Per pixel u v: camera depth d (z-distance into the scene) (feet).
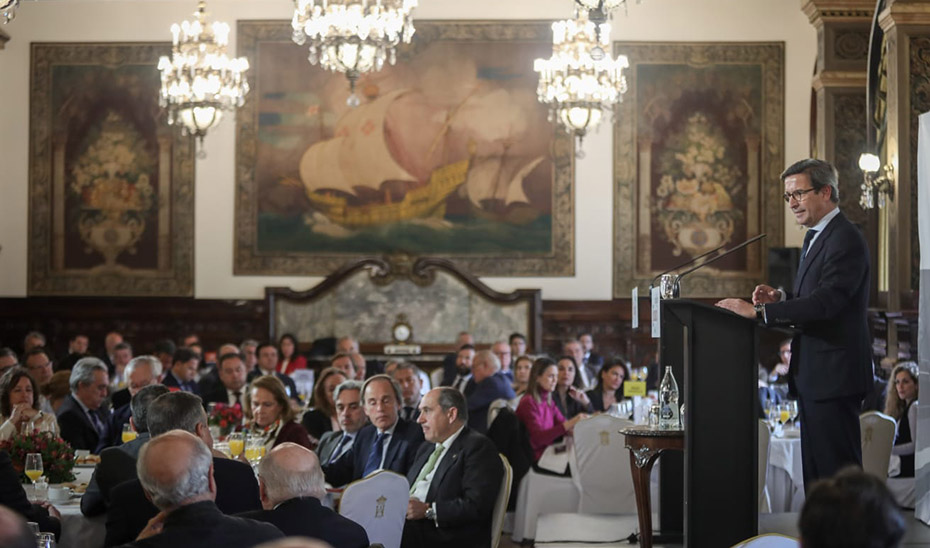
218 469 16.28
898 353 35.50
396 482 17.43
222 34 38.32
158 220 53.31
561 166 53.36
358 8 32.12
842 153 43.88
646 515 16.44
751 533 14.98
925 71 33.45
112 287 53.21
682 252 53.16
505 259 53.42
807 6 44.45
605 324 52.90
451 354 45.55
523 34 53.47
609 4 25.86
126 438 23.75
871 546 6.57
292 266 53.36
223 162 53.31
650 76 53.16
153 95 53.36
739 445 15.03
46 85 53.21
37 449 20.58
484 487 19.88
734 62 53.06
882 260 41.04
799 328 15.56
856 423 15.26
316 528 13.42
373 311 52.37
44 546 13.17
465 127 53.47
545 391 29.12
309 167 53.36
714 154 53.16
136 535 15.58
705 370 15.03
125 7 53.31
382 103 53.52
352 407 23.38
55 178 53.26
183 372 33.94
